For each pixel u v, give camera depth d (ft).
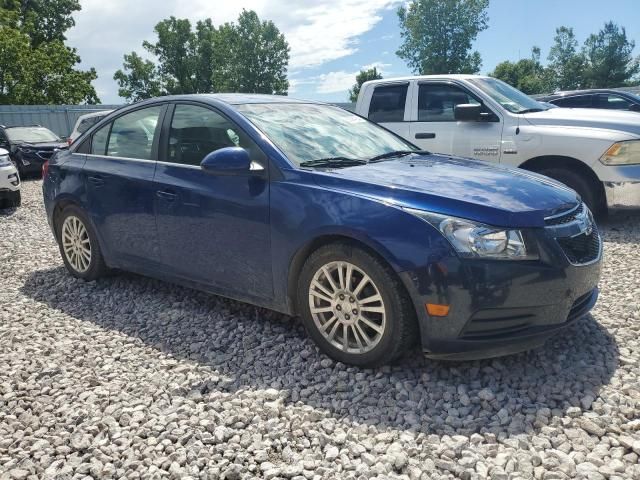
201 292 15.72
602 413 9.17
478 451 8.34
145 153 14.75
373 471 7.90
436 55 181.06
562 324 10.36
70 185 16.47
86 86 131.64
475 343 9.78
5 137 56.24
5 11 125.39
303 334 12.67
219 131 13.20
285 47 231.91
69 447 8.84
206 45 231.71
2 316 14.71
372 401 9.78
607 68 191.83
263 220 11.76
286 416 9.48
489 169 12.59
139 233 14.61
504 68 241.96
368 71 219.82
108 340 12.99
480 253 9.65
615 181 21.30
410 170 11.91
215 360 11.73
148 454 8.57
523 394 9.85
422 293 9.80
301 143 12.75
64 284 17.02
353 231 10.34
